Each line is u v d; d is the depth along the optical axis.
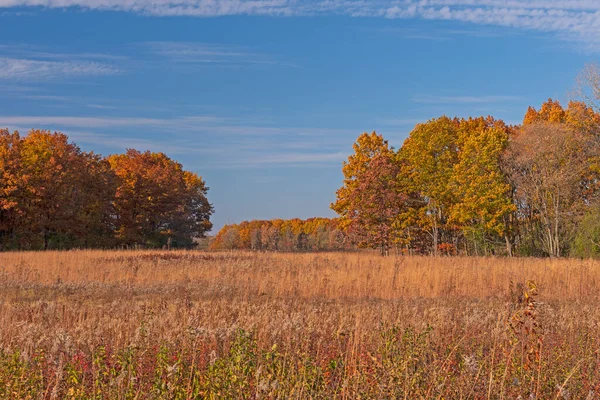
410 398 6.20
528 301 7.20
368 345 8.55
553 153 44.22
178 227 67.56
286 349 7.31
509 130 59.72
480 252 52.91
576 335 10.00
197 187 81.44
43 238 52.19
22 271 22.97
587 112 43.50
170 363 7.40
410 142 51.25
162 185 63.19
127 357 7.00
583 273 22.45
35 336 9.12
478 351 8.12
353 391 6.31
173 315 11.71
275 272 23.47
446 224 50.03
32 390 6.31
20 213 48.38
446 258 30.34
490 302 16.59
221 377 6.40
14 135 51.19
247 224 134.75
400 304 15.81
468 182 46.31
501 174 46.88
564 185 43.81
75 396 6.21
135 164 63.56
